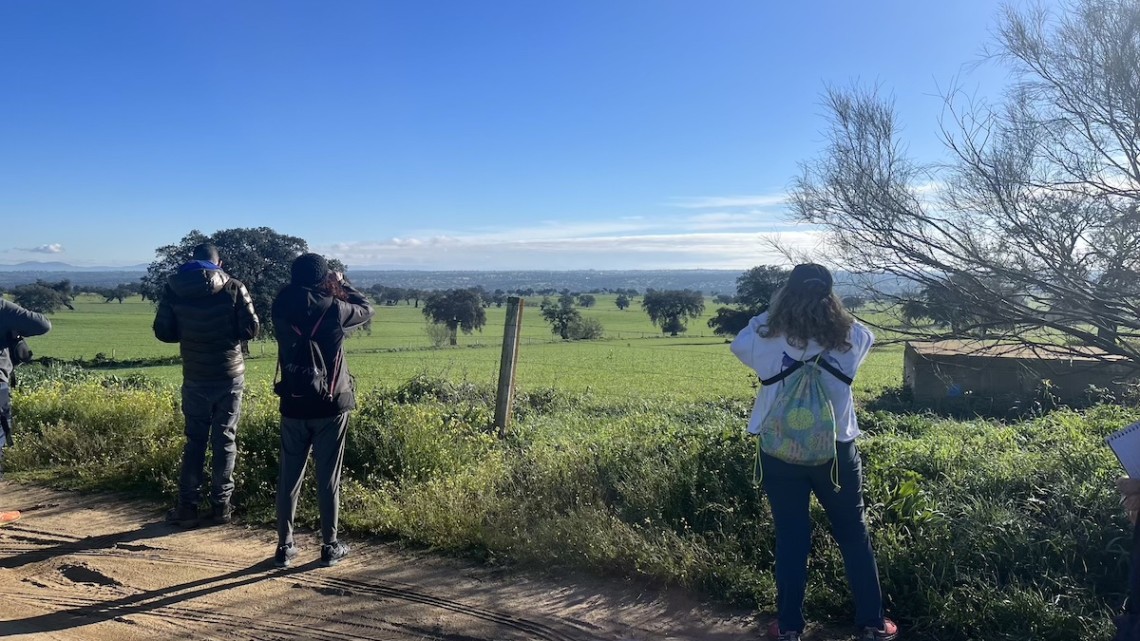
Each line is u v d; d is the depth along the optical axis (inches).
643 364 1616.6
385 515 197.8
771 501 132.6
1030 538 158.1
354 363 1513.3
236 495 222.7
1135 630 98.2
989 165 237.3
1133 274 221.6
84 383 411.5
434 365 1470.2
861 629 135.1
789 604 129.2
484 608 150.9
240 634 139.3
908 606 144.7
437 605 152.3
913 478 186.5
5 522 205.9
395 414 263.3
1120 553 149.7
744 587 153.8
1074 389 478.9
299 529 199.9
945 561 150.7
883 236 252.7
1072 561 152.8
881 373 1156.5
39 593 158.6
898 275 254.5
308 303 169.9
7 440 198.2
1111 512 163.3
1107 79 214.4
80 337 2544.3
